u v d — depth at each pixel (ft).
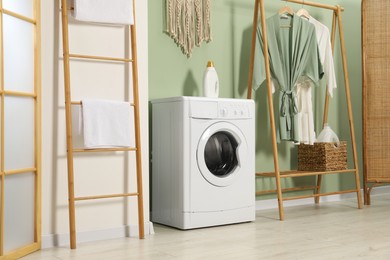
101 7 9.07
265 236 9.59
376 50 14.29
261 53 12.53
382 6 14.19
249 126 11.15
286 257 7.89
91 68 9.32
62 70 9.00
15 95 8.05
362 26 14.35
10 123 7.93
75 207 9.06
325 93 14.99
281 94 12.61
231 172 10.91
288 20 13.35
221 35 12.85
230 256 7.98
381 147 14.24
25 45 8.36
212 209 10.51
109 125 9.04
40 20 8.78
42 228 8.73
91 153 9.26
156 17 11.76
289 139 12.67
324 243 8.93
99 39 9.43
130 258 7.87
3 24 7.78
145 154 9.91
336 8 13.60
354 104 15.88
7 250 7.83
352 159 15.67
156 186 11.03
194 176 10.27
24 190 8.28
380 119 14.25
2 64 7.74
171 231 10.13
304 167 13.70
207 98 10.46
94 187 9.28
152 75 11.69
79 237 9.07
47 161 8.80
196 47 12.39
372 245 8.76
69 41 9.11
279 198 11.61
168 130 10.61
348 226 10.67
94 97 9.34
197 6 12.32
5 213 7.79
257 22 12.66
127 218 9.66
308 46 12.91
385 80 14.24
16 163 8.08
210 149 10.74
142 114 9.87
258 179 13.44
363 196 14.99
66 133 8.91
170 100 10.55
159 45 11.80
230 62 12.98
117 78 9.61
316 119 14.79
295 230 10.22
